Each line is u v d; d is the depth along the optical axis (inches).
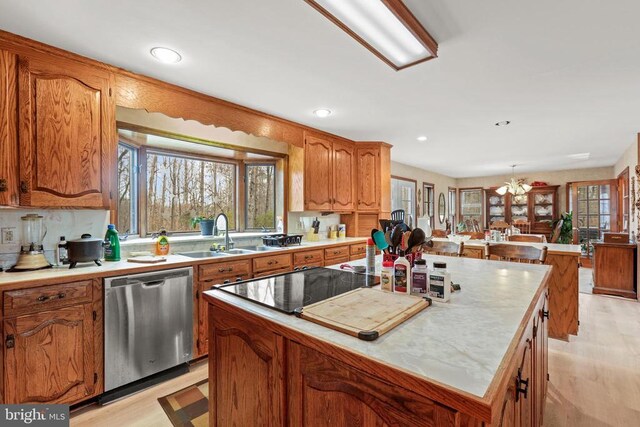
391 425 28.1
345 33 67.5
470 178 338.6
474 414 23.1
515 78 89.9
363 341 32.9
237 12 60.5
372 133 151.2
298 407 36.6
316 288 53.4
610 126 140.2
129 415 70.3
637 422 67.7
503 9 59.4
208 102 102.8
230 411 46.8
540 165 259.0
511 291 52.7
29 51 70.1
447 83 93.1
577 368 90.5
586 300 157.5
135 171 113.7
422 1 57.2
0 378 61.2
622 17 61.5
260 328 41.3
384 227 62.4
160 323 83.7
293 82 92.4
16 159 68.3
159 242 102.0
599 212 234.7
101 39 69.8
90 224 90.7
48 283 66.6
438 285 46.8
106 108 81.2
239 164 146.4
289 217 150.7
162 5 58.4
